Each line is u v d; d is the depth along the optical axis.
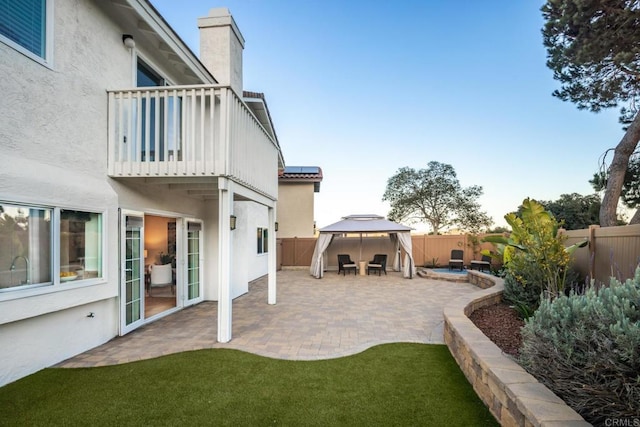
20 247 4.40
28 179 4.35
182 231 8.79
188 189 7.65
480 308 7.64
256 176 7.84
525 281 7.40
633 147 10.46
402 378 4.43
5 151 4.16
